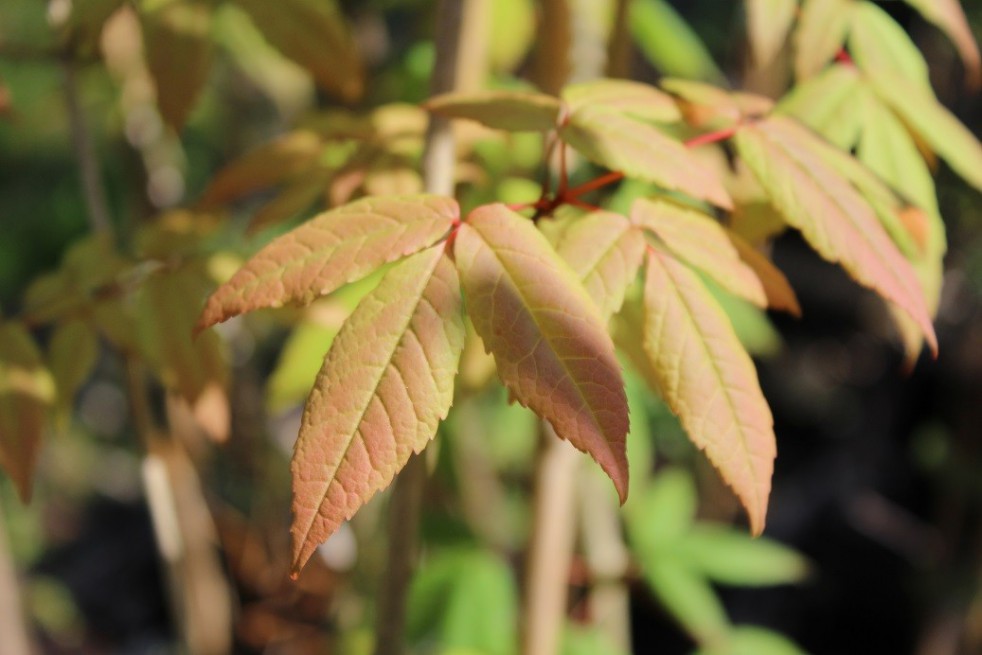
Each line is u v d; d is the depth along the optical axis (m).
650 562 0.90
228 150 1.44
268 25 0.61
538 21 0.70
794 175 0.56
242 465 1.28
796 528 1.98
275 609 1.18
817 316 2.19
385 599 0.62
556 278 0.52
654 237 0.56
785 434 2.25
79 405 2.21
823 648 1.91
